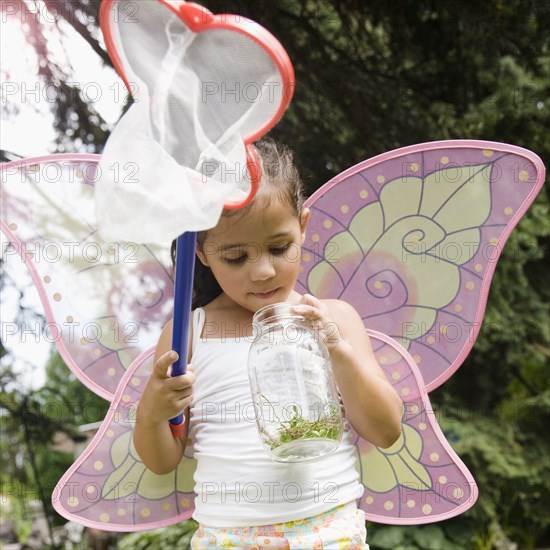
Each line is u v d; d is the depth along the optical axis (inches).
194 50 57.6
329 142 188.4
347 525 69.7
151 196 56.9
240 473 70.6
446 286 81.5
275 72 56.7
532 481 226.7
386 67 195.2
